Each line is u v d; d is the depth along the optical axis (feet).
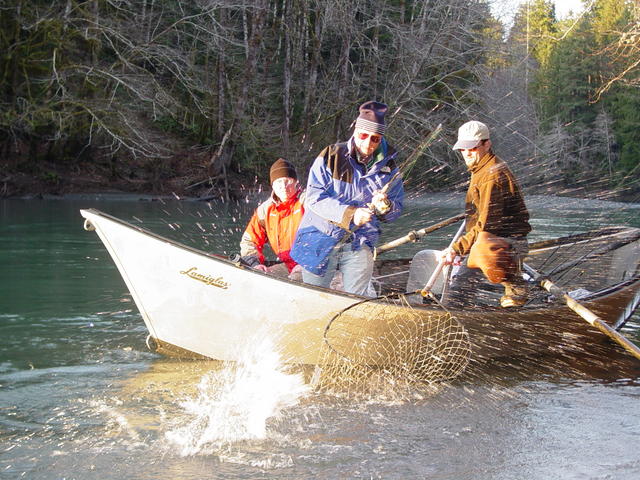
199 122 84.94
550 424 11.59
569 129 142.61
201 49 88.12
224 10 78.07
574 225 50.08
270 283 13.71
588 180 133.28
